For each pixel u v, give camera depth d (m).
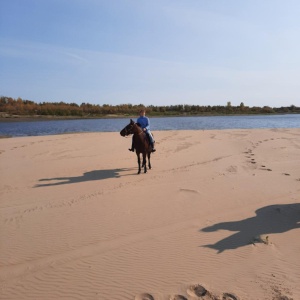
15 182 11.52
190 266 5.39
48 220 7.55
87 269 5.34
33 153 18.72
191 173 12.40
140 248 6.06
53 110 117.62
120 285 4.89
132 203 8.73
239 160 15.17
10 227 7.16
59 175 12.62
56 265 5.48
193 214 7.81
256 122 66.81
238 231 6.74
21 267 5.45
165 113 137.25
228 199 8.92
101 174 12.68
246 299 4.46
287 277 4.98
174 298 4.55
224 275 5.09
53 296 4.65
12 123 75.94
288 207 8.13
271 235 6.49
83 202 8.89
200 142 23.48
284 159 15.16
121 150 19.75
